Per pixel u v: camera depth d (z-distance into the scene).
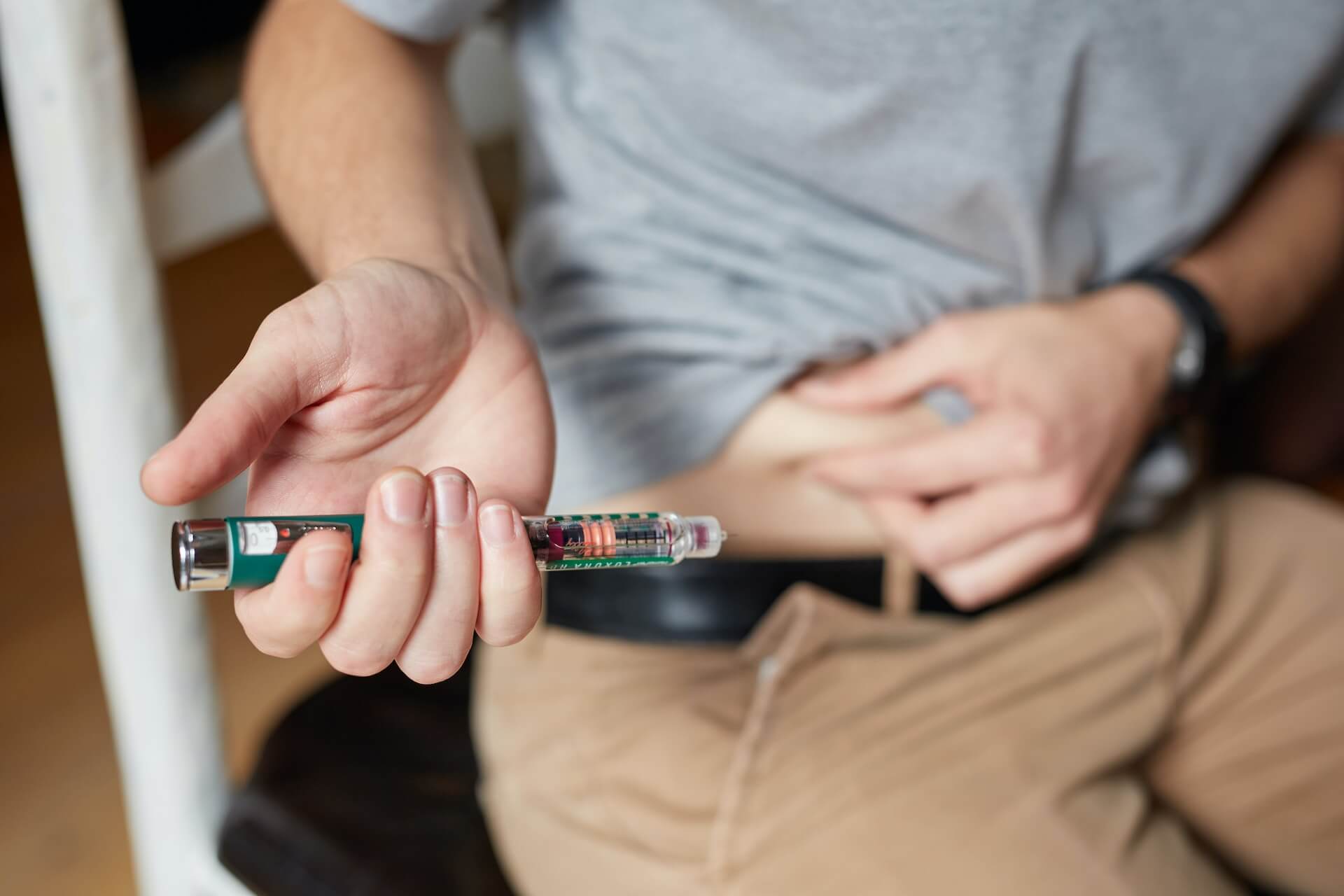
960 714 0.92
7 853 1.33
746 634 0.93
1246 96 0.95
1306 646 1.02
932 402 0.96
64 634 1.65
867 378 0.94
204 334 2.41
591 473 0.92
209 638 0.97
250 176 0.93
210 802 0.99
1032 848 0.88
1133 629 0.97
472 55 1.03
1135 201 0.98
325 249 0.78
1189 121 0.95
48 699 1.54
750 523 0.94
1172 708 0.99
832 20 0.87
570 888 0.94
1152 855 0.89
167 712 0.96
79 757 1.46
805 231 0.93
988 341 0.93
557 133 0.94
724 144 0.92
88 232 0.87
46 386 2.22
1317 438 1.57
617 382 0.93
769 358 0.92
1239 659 1.02
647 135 0.92
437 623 0.69
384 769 1.01
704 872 0.90
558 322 0.94
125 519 0.91
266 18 0.91
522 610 0.70
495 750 0.97
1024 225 0.92
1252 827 1.03
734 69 0.89
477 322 0.73
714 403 0.92
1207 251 1.03
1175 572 1.01
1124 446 0.96
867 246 0.93
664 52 0.90
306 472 0.71
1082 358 0.94
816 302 0.93
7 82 0.86
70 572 1.77
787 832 0.89
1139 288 0.99
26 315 2.44
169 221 0.91
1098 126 0.93
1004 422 0.92
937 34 0.87
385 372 0.70
